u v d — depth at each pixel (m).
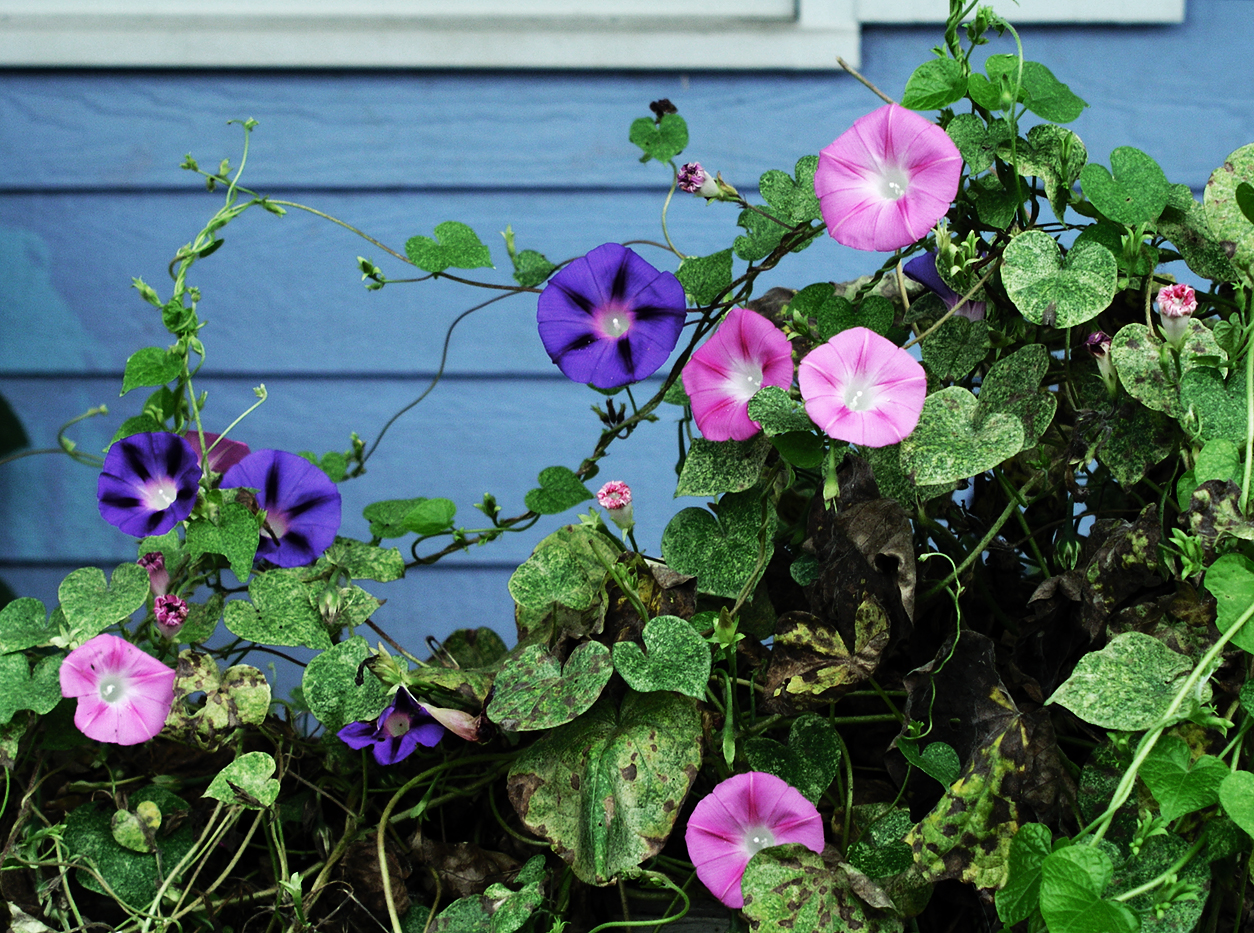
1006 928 0.99
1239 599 0.97
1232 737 1.00
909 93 1.06
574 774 1.06
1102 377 1.08
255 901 1.13
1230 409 1.02
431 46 1.62
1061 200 1.08
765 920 1.00
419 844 1.11
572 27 1.62
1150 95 1.58
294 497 1.14
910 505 1.08
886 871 1.03
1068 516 1.10
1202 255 1.07
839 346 1.03
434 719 1.10
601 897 1.11
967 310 1.13
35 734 1.14
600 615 1.09
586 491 1.19
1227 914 1.01
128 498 1.12
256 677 1.11
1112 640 1.00
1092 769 1.01
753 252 1.18
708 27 1.61
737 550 1.10
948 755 1.04
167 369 1.13
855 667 1.04
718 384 1.08
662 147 1.22
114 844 1.12
